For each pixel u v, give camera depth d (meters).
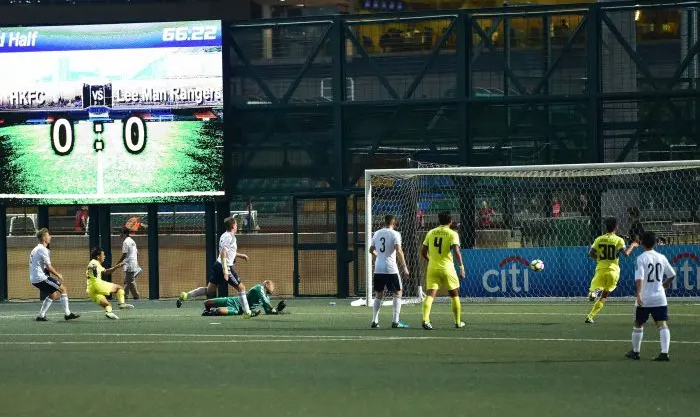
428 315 23.95
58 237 40.53
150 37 35.66
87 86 35.91
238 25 35.91
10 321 27.91
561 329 23.75
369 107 35.78
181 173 35.62
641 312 18.20
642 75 36.28
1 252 37.12
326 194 35.72
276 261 38.53
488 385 15.38
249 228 43.78
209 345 21.05
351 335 22.70
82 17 61.00
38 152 36.12
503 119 35.38
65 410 13.72
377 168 35.88
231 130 36.12
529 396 14.38
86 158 35.97
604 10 34.66
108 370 17.53
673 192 34.41
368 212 31.98
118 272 39.69
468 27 35.38
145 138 35.72
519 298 32.31
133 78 35.72
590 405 13.61
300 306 31.97
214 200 35.59
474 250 32.66
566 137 35.19
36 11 61.06
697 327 23.84
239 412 13.35
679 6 34.44
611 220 25.20
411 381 15.82
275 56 37.94
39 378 16.72
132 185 35.81
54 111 36.03
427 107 35.50
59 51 36.00
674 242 33.09
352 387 15.27
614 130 35.09
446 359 18.47
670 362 17.94
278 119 36.09
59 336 23.53
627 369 17.08
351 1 62.41
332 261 37.75
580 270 32.12
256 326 25.03
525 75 36.97
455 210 34.59
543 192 34.41
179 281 39.59
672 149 35.06
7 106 36.16
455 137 35.47
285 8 61.75
